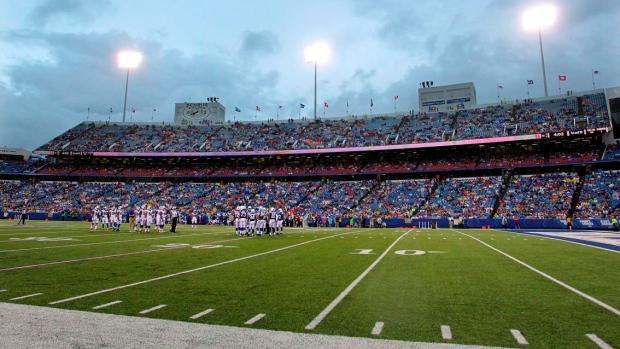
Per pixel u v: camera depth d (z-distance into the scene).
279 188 54.62
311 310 6.64
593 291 8.12
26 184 58.91
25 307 6.72
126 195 55.91
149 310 6.59
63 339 5.13
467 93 64.56
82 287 8.43
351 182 53.22
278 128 64.38
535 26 52.47
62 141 63.38
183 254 14.66
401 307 6.85
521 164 45.78
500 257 13.83
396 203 46.84
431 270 10.90
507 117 51.91
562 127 45.53
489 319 6.12
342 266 11.68
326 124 62.94
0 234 23.48
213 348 4.83
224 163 60.44
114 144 62.03
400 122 58.88
